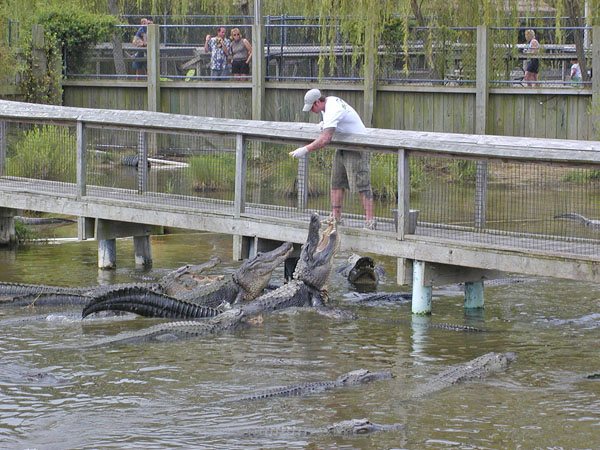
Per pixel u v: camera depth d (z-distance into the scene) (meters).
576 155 12.40
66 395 10.34
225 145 20.84
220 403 10.09
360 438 9.08
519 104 28.62
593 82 27.41
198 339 12.94
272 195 16.73
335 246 15.22
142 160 17.62
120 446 8.84
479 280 14.91
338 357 12.02
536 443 8.96
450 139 13.77
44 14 32.22
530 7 31.20
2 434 9.13
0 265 18.16
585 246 13.29
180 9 38.69
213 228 16.23
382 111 30.12
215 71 32.25
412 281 14.52
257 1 30.81
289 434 9.15
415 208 16.20
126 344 12.58
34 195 18.17
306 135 15.03
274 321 14.08
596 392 10.52
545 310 14.84
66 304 15.08
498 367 11.42
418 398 10.27
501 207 15.97
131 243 21.16
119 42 33.19
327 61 32.28
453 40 29.70
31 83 31.33
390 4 28.75
